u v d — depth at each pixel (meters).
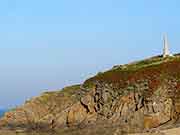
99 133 92.00
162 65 102.75
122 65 117.19
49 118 106.69
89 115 100.69
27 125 107.75
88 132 93.81
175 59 110.62
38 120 108.38
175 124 86.12
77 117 102.19
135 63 117.50
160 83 96.19
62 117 103.94
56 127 102.19
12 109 114.62
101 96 100.88
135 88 97.38
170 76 97.31
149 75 99.56
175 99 91.81
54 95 114.31
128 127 90.31
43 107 111.75
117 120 94.06
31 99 115.00
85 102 103.00
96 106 101.19
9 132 101.69
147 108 92.38
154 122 90.50
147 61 117.69
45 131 101.06
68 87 116.00
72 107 104.00
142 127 90.19
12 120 111.44
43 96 115.00
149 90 95.44
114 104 97.44
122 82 100.81
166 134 77.62
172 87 94.50
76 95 109.19
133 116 92.94
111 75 105.44
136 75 101.25
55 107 110.00
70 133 95.69
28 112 111.56
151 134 79.38
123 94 97.69
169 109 91.12
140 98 95.00
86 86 107.19
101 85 103.00
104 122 95.62
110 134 89.31
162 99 92.31
